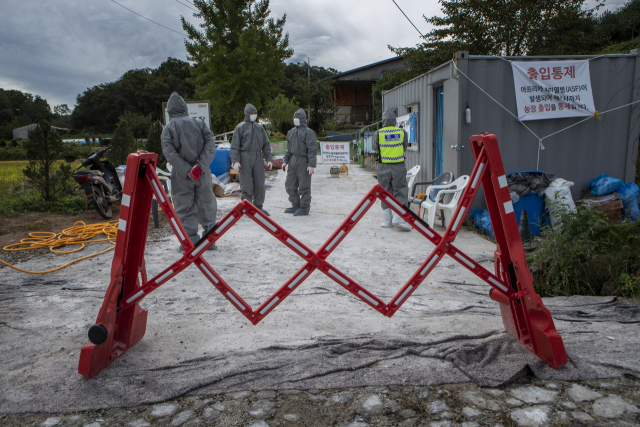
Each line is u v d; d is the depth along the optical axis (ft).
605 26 60.08
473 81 21.01
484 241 18.58
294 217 24.29
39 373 8.04
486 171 8.67
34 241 18.79
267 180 41.29
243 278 13.96
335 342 9.14
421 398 7.18
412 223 8.29
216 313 11.11
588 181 22.81
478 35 53.83
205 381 7.61
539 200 20.18
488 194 8.86
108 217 24.02
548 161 22.30
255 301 11.91
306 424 6.61
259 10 67.62
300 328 10.14
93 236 19.75
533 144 22.06
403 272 14.70
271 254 16.74
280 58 71.36
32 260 16.17
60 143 27.45
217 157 35.70
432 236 8.41
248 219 23.57
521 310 8.76
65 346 9.24
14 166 66.23
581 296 12.14
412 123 28.66
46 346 9.24
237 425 6.59
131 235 8.75
